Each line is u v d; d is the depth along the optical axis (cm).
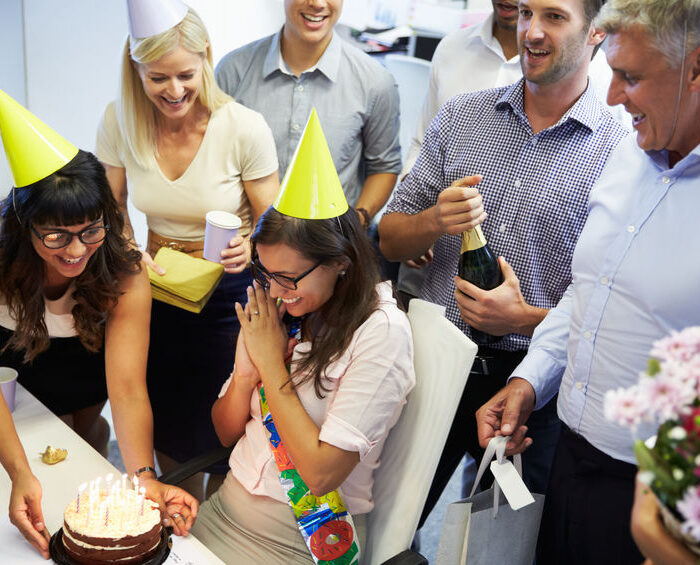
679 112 128
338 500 156
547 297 192
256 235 150
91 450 168
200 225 231
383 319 152
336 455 148
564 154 184
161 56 201
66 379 199
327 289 153
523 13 179
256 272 159
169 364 239
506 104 193
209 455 175
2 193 277
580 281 154
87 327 182
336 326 153
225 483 171
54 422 177
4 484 155
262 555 158
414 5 334
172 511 151
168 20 198
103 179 168
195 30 205
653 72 125
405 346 153
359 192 271
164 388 243
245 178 228
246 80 259
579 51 175
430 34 335
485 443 163
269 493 160
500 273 184
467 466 274
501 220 192
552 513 158
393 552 158
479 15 329
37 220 157
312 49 246
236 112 222
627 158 150
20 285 173
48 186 156
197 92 212
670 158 141
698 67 123
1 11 261
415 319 168
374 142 261
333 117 252
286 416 153
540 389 166
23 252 168
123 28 286
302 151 144
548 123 187
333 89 252
